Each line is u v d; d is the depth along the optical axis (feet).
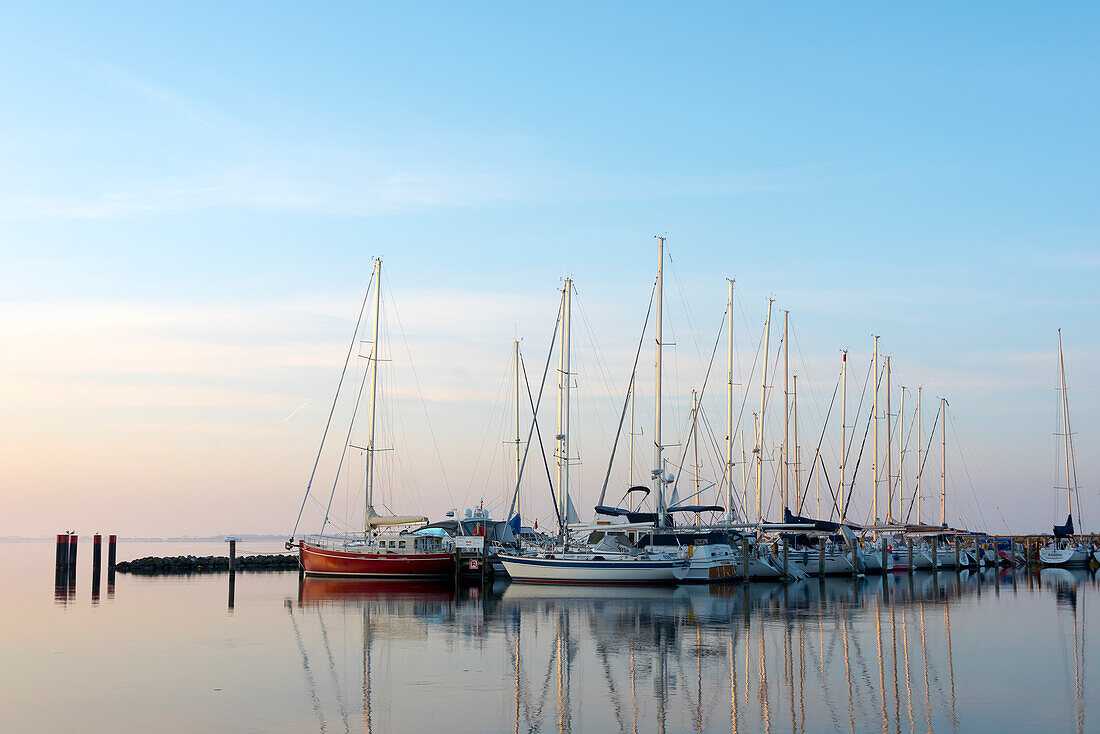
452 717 73.61
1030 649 104.94
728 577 197.06
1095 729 69.62
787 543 223.51
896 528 257.55
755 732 69.67
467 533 235.40
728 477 229.66
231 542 206.39
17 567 296.71
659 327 204.23
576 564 190.29
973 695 80.89
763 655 100.83
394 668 93.25
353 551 211.20
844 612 140.97
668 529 193.16
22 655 101.91
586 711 75.61
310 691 82.58
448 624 126.21
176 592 182.60
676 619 131.44
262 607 150.41
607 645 107.24
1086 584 209.05
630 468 237.66
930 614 138.92
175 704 77.82
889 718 73.20
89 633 119.14
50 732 69.77
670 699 79.77
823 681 86.99
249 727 70.64
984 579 228.43
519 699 79.66
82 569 285.02
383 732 69.26
